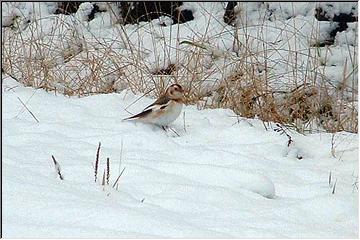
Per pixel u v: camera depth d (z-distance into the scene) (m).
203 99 14.40
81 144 11.30
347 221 9.11
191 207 8.91
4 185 8.79
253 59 16.16
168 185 9.55
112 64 15.83
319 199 9.46
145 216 8.01
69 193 8.73
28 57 15.28
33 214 8.03
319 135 12.88
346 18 17.45
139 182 9.70
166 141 11.80
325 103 14.48
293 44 16.91
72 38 16.95
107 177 9.35
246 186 9.89
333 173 11.03
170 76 14.61
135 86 14.45
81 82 14.64
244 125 12.91
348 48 16.11
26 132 11.74
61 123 12.20
